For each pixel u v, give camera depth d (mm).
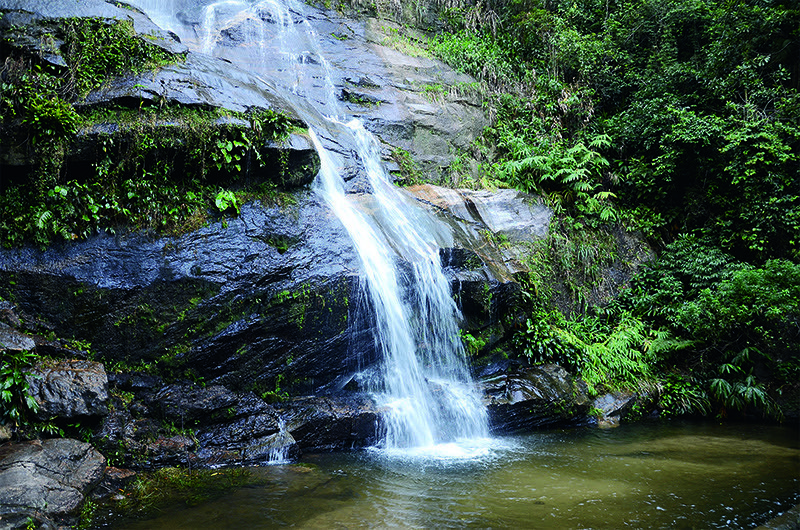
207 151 7848
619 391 10445
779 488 6055
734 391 10703
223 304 7203
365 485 5777
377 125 12719
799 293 10398
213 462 6137
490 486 5883
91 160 7184
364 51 14648
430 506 5215
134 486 5391
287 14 14484
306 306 7691
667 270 13344
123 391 6316
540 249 12320
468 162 13805
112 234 7047
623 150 15406
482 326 9828
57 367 5785
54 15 7805
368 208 9688
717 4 16500
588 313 12773
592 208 13844
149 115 7559
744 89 14547
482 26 17406
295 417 7059
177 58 8586
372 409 7496
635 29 17219
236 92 8742
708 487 6051
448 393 8500
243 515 4824
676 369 11641
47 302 6477
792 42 14961
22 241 6621
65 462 4984
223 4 14344
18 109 6824
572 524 4859
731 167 13508
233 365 7207
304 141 8844
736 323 11016
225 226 7711
